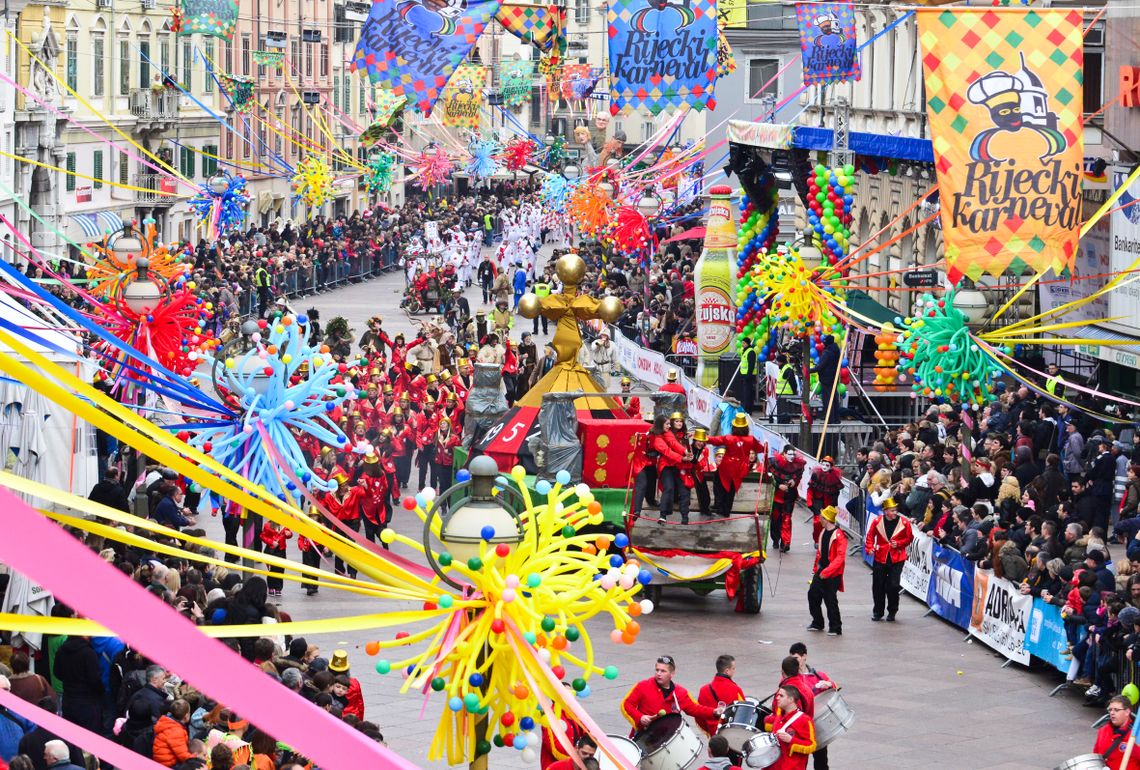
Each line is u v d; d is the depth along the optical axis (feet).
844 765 80.74
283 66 386.52
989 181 108.17
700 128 390.01
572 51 599.57
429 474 168.96
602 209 306.55
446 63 139.33
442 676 35.37
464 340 236.63
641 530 113.70
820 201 156.25
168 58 351.46
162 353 112.06
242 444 93.04
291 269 320.50
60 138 286.25
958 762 81.56
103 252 134.82
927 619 114.73
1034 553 102.17
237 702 14.40
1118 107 148.87
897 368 135.64
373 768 14.92
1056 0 168.04
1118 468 137.28
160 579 80.38
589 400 115.24
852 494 140.26
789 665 71.61
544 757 61.67
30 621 19.38
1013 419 145.48
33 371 17.48
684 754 66.44
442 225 409.28
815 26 150.10
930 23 108.58
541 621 34.58
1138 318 147.95
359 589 30.81
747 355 188.65
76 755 66.33
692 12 127.85
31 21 272.72
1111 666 90.68
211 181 291.79
